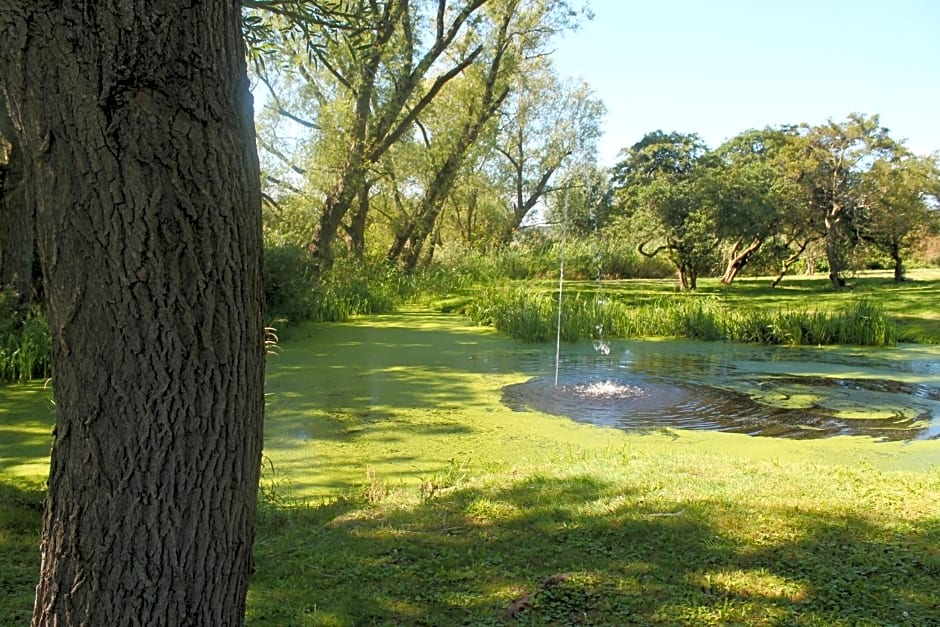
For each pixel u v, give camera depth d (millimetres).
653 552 3482
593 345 12102
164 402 1716
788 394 8266
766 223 22000
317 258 17719
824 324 12828
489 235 34094
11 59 1586
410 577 3285
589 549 3531
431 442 6141
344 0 6344
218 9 1701
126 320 1676
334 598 3090
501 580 3234
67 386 1721
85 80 1590
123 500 1730
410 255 22875
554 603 3010
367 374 9117
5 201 9516
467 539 3715
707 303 14711
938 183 26125
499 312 13844
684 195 21531
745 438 6355
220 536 1825
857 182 23891
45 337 8766
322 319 14414
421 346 11445
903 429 6719
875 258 33281
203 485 1779
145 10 1605
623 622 2863
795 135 24625
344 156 17906
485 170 33469
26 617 2908
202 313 1728
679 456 5508
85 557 1753
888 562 3334
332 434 6371
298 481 5129
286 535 3918
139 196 1642
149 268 1668
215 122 1707
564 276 25656
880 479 4707
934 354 11461
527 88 32656
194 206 1693
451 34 18406
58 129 1605
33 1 1552
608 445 6062
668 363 10375
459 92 22656
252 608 3006
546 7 21781
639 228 22531
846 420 7059
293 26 5676
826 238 24750
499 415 7117
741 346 12266
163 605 1771
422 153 22812
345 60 15281
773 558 3398
